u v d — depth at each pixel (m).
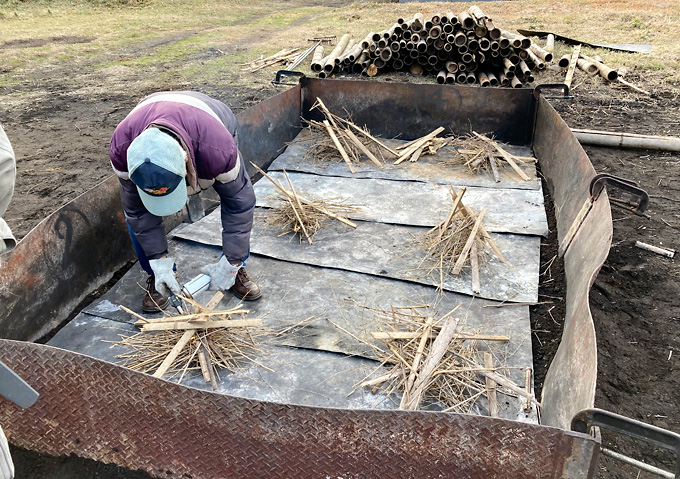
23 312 3.02
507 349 3.09
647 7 14.99
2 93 8.48
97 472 2.31
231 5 20.52
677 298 3.51
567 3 16.34
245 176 3.04
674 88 7.98
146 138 2.41
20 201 4.89
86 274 3.57
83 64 10.59
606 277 3.74
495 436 1.83
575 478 1.84
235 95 8.16
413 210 4.63
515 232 4.24
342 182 5.20
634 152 5.91
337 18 15.65
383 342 3.00
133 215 3.03
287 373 2.94
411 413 1.85
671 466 2.44
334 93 6.25
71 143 6.34
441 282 3.57
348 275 3.77
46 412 2.23
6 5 18.38
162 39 13.34
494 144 5.64
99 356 3.04
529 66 8.91
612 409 2.74
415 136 6.28
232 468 2.17
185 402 2.04
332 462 2.04
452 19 8.55
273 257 3.96
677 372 2.95
